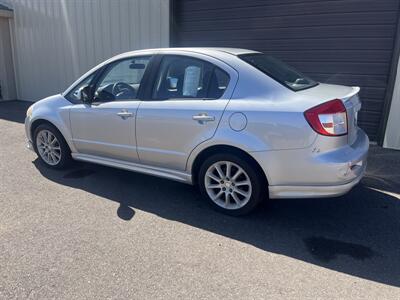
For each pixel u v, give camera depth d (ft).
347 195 13.33
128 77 13.25
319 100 10.07
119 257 9.30
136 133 12.75
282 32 22.07
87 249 9.65
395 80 18.86
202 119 11.20
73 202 12.66
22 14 35.86
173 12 25.76
